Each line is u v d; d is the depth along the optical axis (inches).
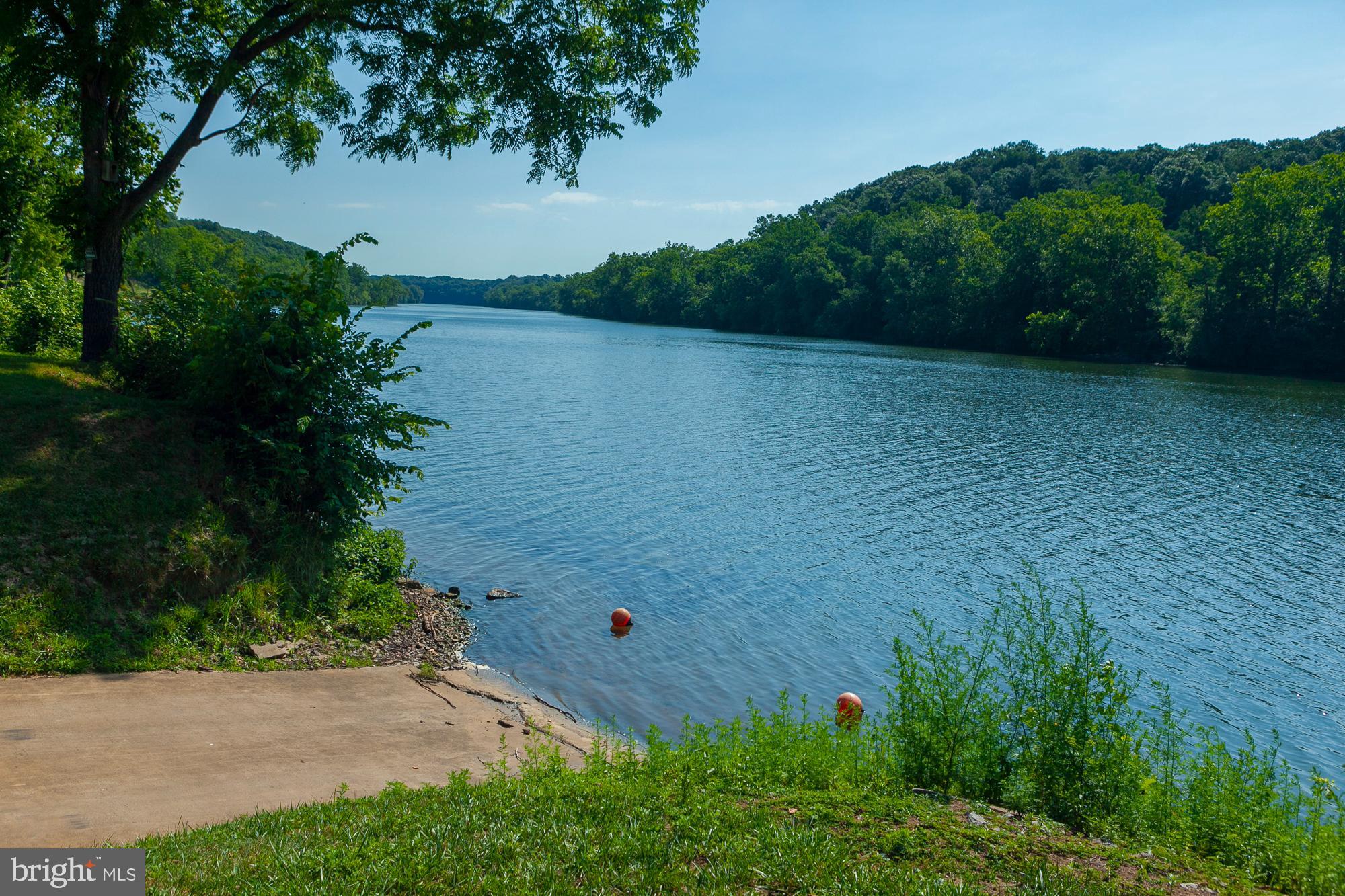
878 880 193.2
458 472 978.1
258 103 628.7
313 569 477.4
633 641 519.8
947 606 594.6
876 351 3472.0
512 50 562.3
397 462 1011.3
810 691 461.1
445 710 379.6
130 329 542.9
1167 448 1268.5
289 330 478.6
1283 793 305.1
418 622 507.8
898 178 7214.6
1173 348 3048.7
